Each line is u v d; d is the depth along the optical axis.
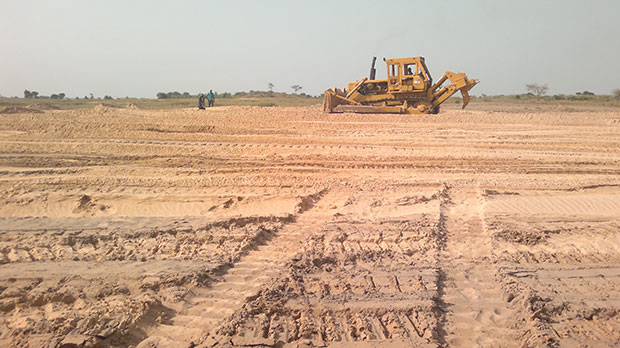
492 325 5.79
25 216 10.30
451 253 7.86
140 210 10.77
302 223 9.52
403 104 24.12
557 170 13.03
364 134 17.81
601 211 9.65
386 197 10.66
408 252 7.85
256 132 18.11
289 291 6.54
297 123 19.94
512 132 18.48
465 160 14.12
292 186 11.80
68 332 5.63
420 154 14.73
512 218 9.15
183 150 15.13
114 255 7.89
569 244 8.11
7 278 6.92
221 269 7.40
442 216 9.38
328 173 12.86
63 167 13.27
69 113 21.16
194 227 8.98
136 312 6.03
